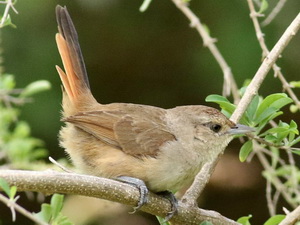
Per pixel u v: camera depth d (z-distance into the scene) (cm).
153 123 898
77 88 938
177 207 824
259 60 1386
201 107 915
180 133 897
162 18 1502
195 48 1518
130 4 1468
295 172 999
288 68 1430
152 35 1518
